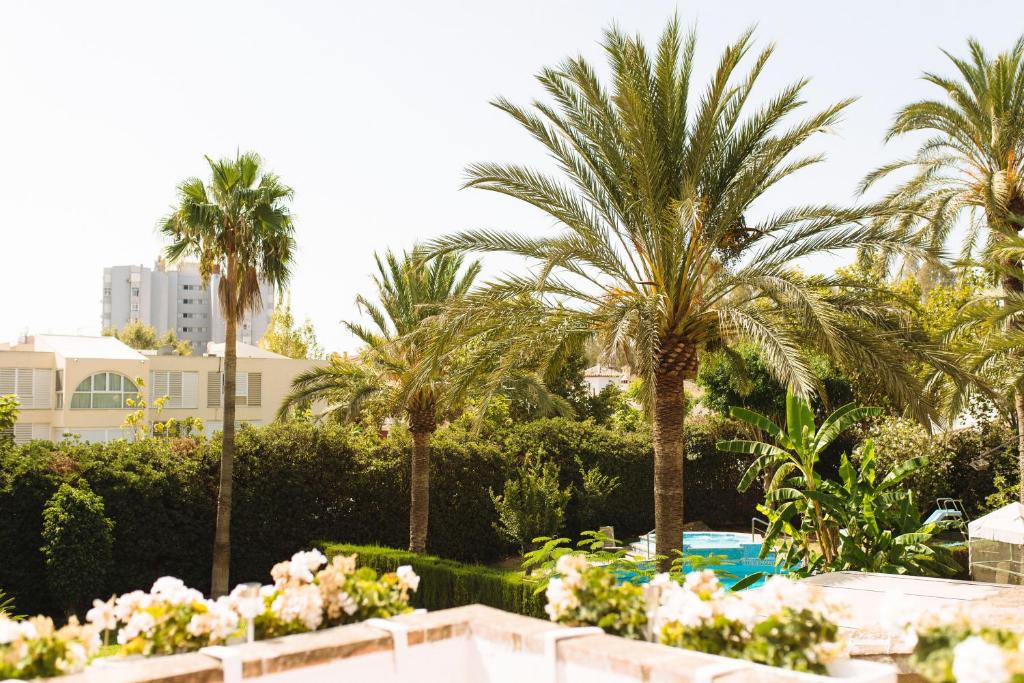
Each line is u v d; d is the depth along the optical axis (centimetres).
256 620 376
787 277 1151
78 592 1556
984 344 1323
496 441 2273
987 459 2062
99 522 1584
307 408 2195
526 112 1259
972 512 2078
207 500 1781
